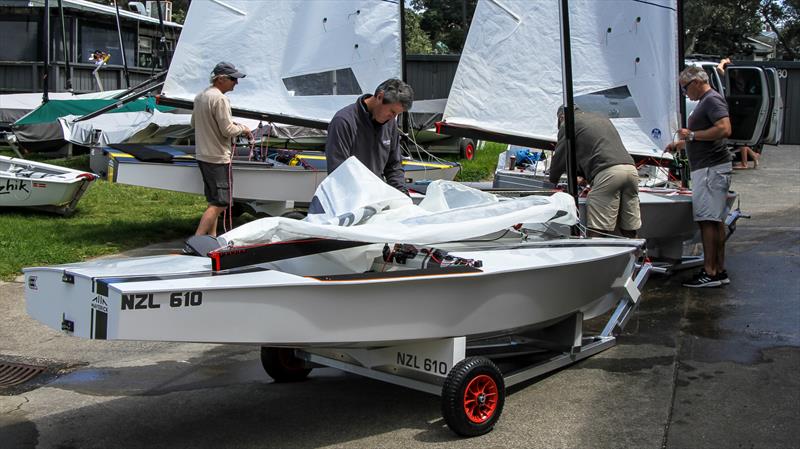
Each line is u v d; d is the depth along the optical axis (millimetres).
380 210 3920
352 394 4293
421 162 8961
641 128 6992
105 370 4746
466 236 3809
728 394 4141
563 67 5246
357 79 7879
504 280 3779
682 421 3811
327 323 3320
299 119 8078
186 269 3350
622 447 3535
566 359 4461
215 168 7453
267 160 8227
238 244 3611
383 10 7723
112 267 3365
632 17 6812
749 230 8711
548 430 3729
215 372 4707
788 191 11734
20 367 4797
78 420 3951
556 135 6926
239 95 8102
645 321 5508
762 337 5094
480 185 8266
